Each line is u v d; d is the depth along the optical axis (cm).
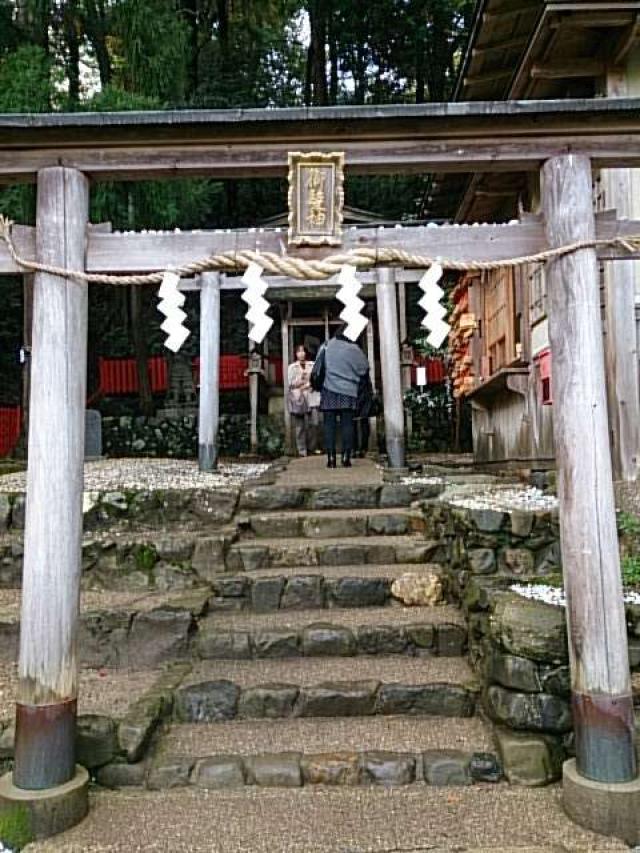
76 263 274
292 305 1122
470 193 686
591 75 511
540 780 277
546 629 292
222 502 531
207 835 249
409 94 1958
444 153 281
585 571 264
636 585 345
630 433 470
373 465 804
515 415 712
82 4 1056
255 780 282
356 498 564
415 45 1856
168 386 1560
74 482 271
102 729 287
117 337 1602
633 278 478
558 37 481
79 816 258
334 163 277
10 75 919
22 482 626
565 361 272
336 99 1944
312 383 793
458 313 962
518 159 281
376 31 1842
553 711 285
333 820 257
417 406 1422
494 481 586
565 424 272
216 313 782
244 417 1396
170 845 244
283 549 464
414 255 279
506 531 385
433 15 1767
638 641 309
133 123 266
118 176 285
